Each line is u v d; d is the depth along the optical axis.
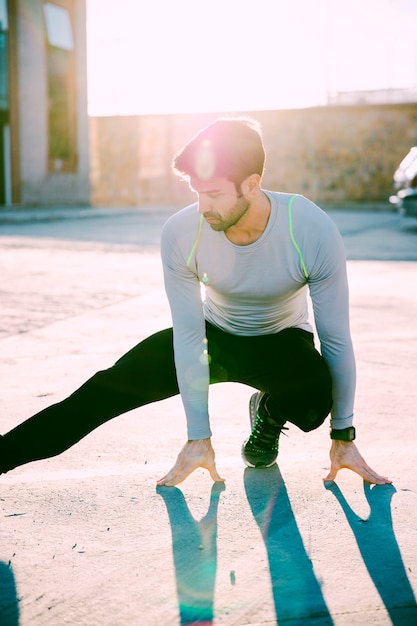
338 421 2.31
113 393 2.13
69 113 21.52
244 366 2.30
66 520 2.09
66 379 3.68
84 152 22.31
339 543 1.94
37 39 19.64
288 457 2.62
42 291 6.52
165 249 2.15
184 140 29.86
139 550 1.91
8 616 1.60
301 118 28.02
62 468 2.50
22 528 2.04
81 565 1.83
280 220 2.04
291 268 2.09
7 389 3.50
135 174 30.80
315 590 1.71
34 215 16.59
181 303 2.18
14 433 2.07
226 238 2.06
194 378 2.21
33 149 19.98
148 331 4.86
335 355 2.22
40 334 4.77
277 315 2.26
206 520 2.08
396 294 6.34
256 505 2.19
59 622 1.58
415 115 26.80
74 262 8.67
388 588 1.71
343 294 2.16
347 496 2.25
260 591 1.70
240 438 2.84
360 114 27.38
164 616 1.61
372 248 10.51
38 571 1.80
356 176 27.81
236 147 1.85
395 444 2.73
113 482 2.37
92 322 5.16
